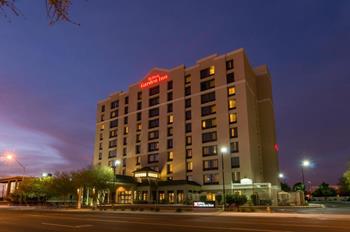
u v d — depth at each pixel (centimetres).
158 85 7725
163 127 7256
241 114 6141
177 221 2067
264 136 6919
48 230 1535
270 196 5394
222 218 2380
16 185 7919
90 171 5166
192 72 7175
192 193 5934
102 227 1672
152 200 6272
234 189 5753
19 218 2412
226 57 6719
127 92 8438
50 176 6172
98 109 9112
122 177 6381
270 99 7131
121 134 8175
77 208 4669
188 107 6962
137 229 1556
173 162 6806
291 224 1788
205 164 6334
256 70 7450
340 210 3712
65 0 425
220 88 6569
